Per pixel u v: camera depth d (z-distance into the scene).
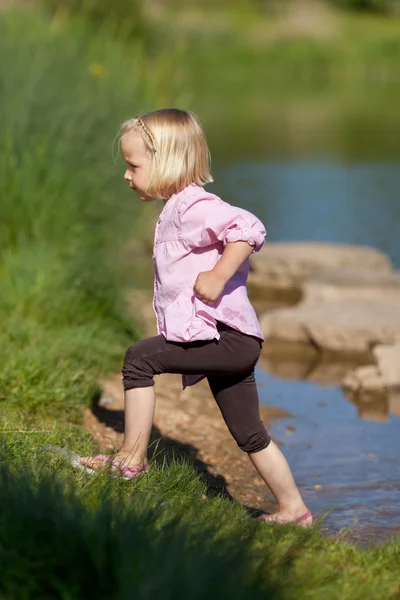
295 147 34.72
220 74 66.44
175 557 4.98
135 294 14.42
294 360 12.99
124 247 17.09
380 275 16.11
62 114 14.78
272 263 17.25
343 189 26.27
